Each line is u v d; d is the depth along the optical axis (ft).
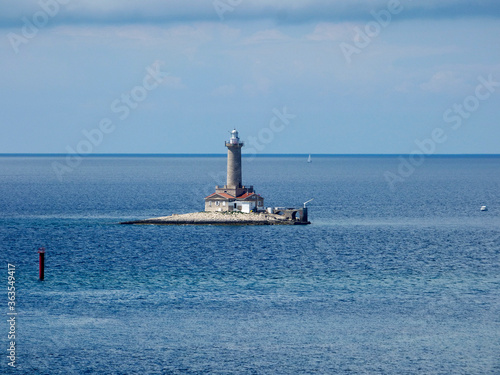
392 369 330.54
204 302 434.30
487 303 435.12
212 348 354.95
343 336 373.20
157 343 360.89
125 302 432.66
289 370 328.90
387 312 414.82
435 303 434.30
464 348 357.00
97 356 343.67
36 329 379.76
